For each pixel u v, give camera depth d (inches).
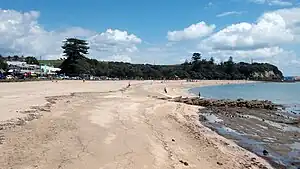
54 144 667.4
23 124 861.2
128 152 647.8
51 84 2770.7
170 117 1274.6
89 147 662.5
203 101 2057.1
